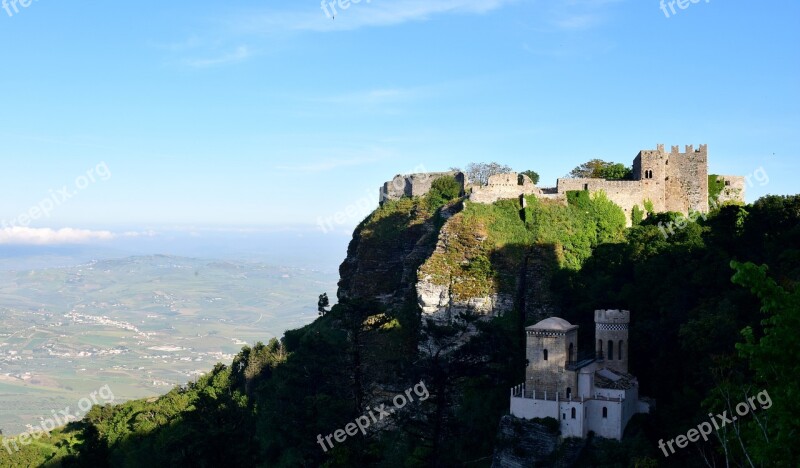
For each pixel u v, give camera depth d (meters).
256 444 124.12
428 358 120.75
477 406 133.88
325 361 135.62
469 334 155.75
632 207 185.38
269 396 170.25
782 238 131.12
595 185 185.25
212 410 120.69
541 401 118.44
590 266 165.75
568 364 119.75
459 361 116.94
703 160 187.62
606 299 146.25
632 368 130.88
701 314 122.56
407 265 189.12
